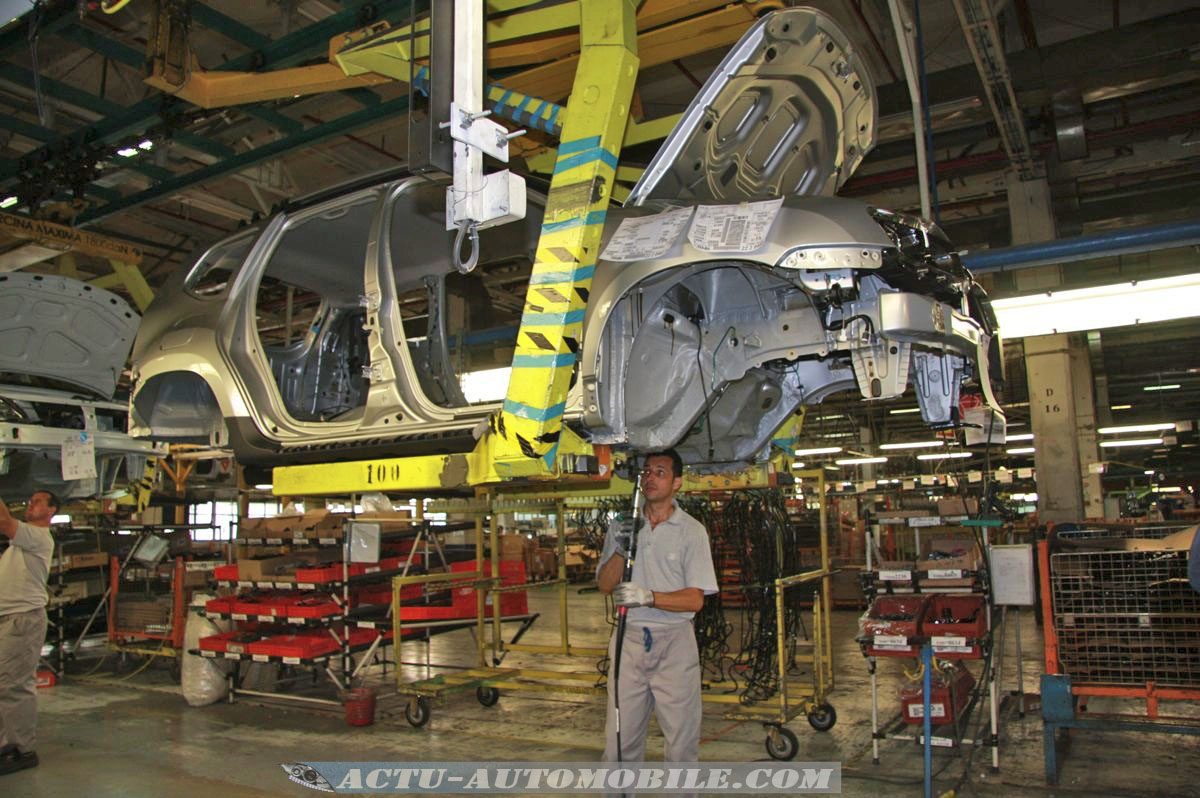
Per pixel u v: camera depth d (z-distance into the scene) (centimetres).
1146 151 1009
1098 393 2053
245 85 627
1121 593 425
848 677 681
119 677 759
